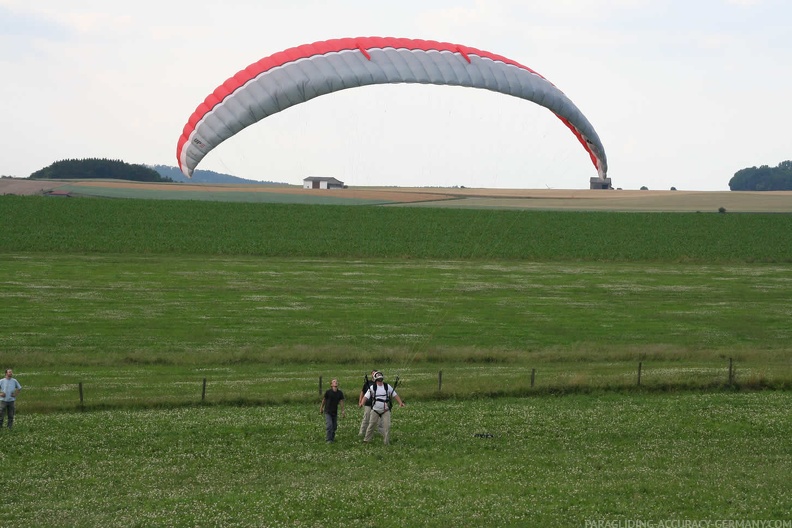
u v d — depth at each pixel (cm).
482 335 5447
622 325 5906
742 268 9469
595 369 4147
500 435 2958
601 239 11775
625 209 17062
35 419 3109
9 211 12756
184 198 16338
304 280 7781
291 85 3303
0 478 2448
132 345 4878
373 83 3338
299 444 2828
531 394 3603
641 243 11431
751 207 17750
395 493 2300
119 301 6412
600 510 2181
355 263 9156
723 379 3769
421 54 3538
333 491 2316
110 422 3064
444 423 3108
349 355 4500
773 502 2248
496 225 13012
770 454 2741
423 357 4494
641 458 2680
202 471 2534
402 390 3594
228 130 3341
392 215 13812
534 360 4506
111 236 10656
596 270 9081
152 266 8419
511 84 3528
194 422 3066
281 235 11250
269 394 3531
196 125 3425
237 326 5584
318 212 13850
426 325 5772
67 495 2311
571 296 7238
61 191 17325
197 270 8219
